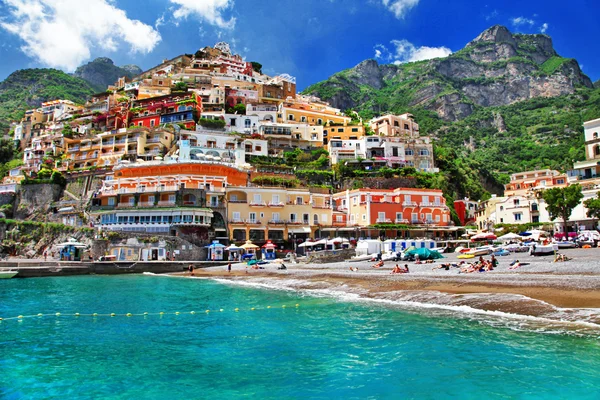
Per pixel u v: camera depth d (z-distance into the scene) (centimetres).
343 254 6762
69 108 15788
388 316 2777
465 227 8944
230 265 6234
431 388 1617
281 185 9081
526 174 11125
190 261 6719
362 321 2675
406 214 8862
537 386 1583
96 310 3334
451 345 2070
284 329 2575
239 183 8912
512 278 3453
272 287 4594
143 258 6912
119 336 2512
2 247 7431
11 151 14338
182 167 8438
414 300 3244
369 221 8606
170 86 14962
